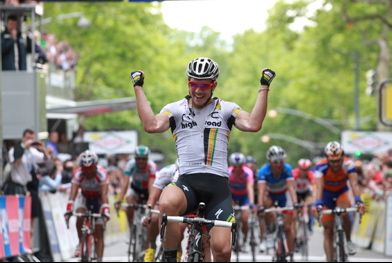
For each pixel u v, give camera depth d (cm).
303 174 3588
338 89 12481
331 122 13612
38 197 3034
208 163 1591
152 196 2527
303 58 12319
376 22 8731
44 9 8919
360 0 7519
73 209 2992
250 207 3266
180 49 12275
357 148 6309
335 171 2825
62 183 3803
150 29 9462
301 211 3444
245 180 3384
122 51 9144
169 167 2538
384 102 5378
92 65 9075
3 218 2512
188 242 1642
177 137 1603
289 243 3131
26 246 2795
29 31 3647
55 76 5238
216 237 1550
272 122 15550
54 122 5091
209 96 1596
